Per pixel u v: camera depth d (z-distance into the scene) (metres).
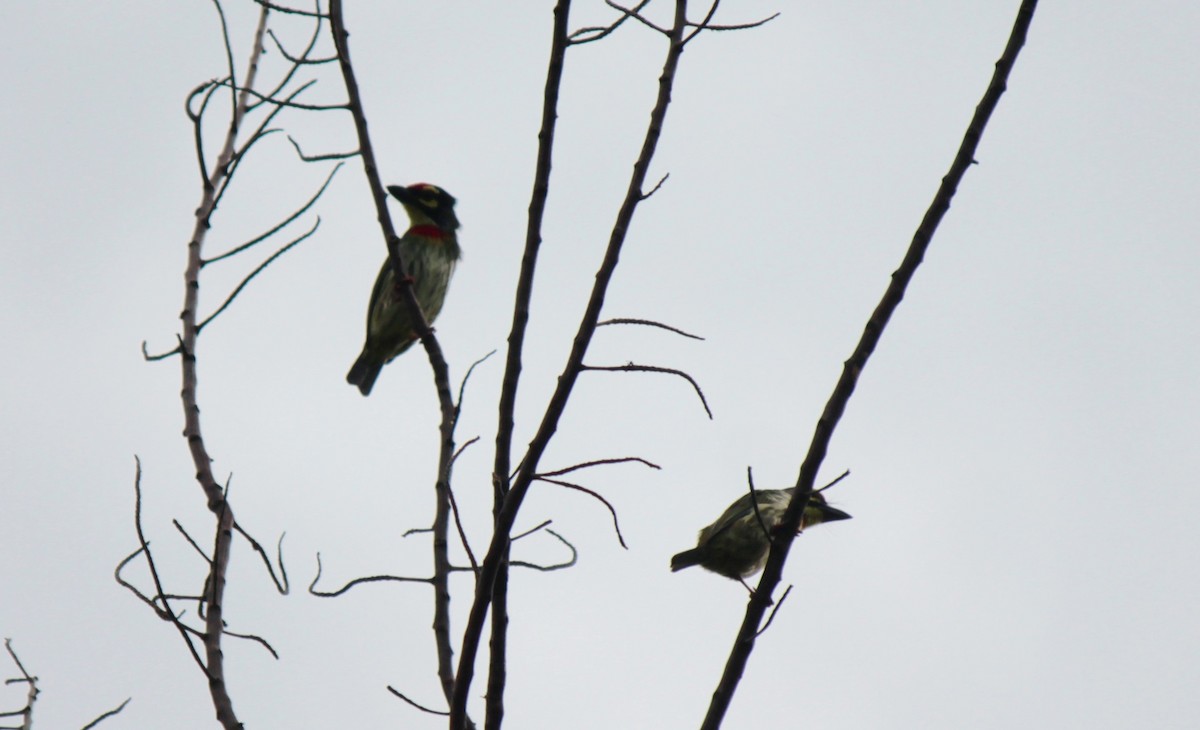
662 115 6.94
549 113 6.89
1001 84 6.83
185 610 6.84
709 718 6.18
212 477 7.39
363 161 7.83
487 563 6.10
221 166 8.56
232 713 6.33
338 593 6.80
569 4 7.02
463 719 6.01
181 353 7.79
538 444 6.15
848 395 6.47
